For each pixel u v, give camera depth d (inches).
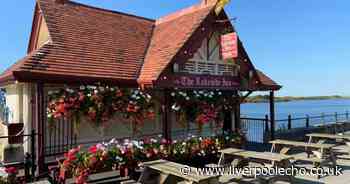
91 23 446.9
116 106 352.2
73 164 284.7
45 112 339.0
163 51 410.6
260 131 584.1
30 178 288.8
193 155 376.8
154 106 401.4
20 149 314.0
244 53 453.1
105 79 351.9
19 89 386.9
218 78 427.2
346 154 430.0
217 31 434.9
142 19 542.0
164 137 372.5
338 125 727.7
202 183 223.8
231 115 504.4
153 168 265.7
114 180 308.2
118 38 451.2
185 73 387.5
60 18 415.2
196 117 407.5
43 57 333.1
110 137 387.5
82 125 363.6
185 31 416.2
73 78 327.0
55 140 341.7
